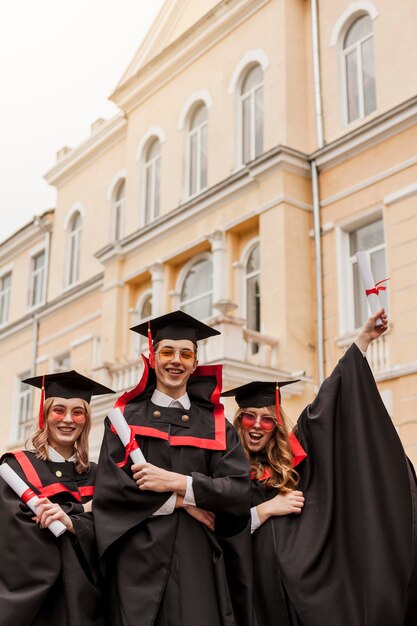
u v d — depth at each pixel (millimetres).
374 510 4562
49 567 4312
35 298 22953
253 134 14898
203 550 4383
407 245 12008
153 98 17734
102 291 17906
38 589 4242
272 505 4770
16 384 22250
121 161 19719
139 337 17172
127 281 17312
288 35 14461
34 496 4418
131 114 18422
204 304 15352
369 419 4785
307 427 4949
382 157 12703
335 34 14055
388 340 11938
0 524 4422
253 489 4934
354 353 4906
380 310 4852
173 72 17109
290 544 4656
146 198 17750
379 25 13258
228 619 4238
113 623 4223
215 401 4777
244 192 14352
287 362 12750
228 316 12273
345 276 13062
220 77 15727
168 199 16562
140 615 4121
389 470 4676
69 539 4406
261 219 13789
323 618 4461
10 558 4320
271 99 14391
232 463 4469
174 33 17938
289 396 12664
